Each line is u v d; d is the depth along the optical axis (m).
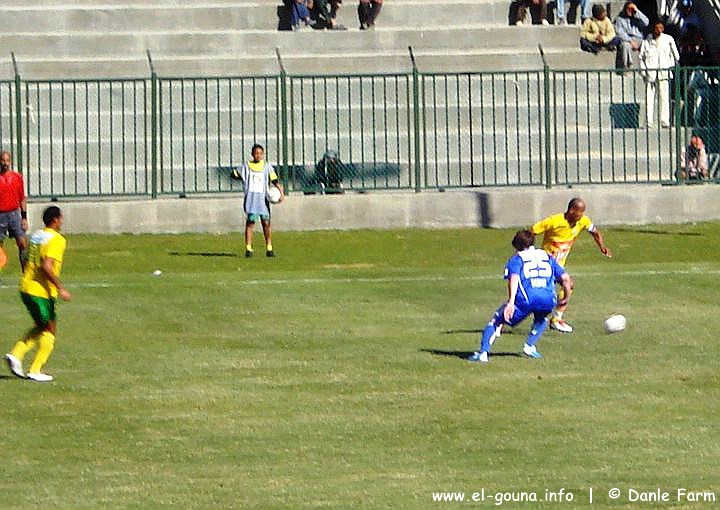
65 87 117.81
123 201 106.69
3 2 126.62
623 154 111.94
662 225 108.00
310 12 129.50
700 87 114.06
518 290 59.69
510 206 107.62
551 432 49.03
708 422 50.16
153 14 127.31
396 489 43.03
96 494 43.09
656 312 70.50
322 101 119.62
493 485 43.28
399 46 127.06
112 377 57.44
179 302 73.50
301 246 99.81
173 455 47.00
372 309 71.75
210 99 118.88
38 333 57.06
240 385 55.97
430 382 56.12
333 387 55.56
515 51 126.12
